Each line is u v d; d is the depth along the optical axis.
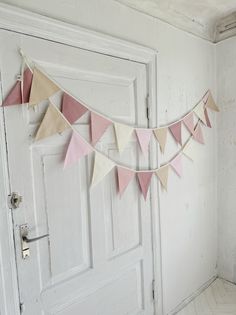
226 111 2.24
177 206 1.96
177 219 1.97
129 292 1.66
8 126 1.11
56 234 1.28
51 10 1.22
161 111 1.78
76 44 1.31
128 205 1.63
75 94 1.33
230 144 2.24
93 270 1.45
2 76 1.08
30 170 1.18
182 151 1.95
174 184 1.92
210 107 2.19
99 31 1.41
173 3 1.73
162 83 1.78
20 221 1.16
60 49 1.26
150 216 1.76
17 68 1.12
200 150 2.15
